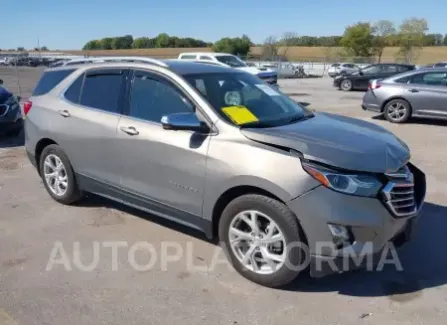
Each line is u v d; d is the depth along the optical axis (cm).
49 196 581
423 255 425
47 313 331
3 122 896
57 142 524
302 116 443
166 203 425
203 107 399
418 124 1202
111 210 532
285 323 322
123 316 329
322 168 335
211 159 378
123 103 462
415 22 6625
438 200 574
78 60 536
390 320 326
